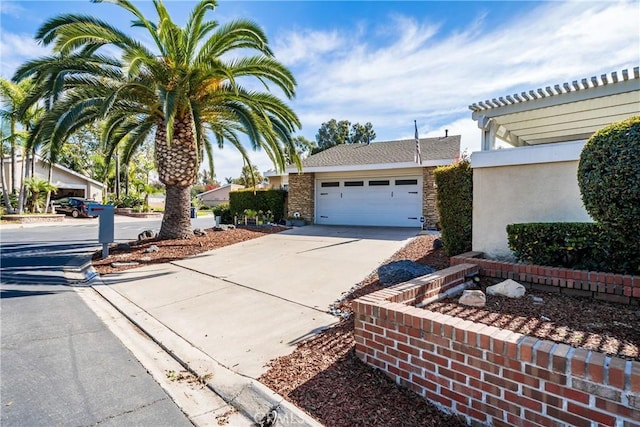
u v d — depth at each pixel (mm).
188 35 8898
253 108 9117
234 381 2902
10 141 19328
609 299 3596
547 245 4406
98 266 7605
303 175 15797
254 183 13188
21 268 7695
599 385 1794
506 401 2133
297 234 11633
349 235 11195
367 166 13844
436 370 2475
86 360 3373
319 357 3188
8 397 2717
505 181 5375
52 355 3475
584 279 3754
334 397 2568
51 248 10547
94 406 2607
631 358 2314
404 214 14023
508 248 5344
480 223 5629
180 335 3922
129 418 2463
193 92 9250
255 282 5984
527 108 5918
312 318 4230
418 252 7551
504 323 3018
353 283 5590
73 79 8219
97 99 8016
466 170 6016
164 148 9812
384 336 2824
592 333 2764
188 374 3107
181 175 9914
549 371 1963
